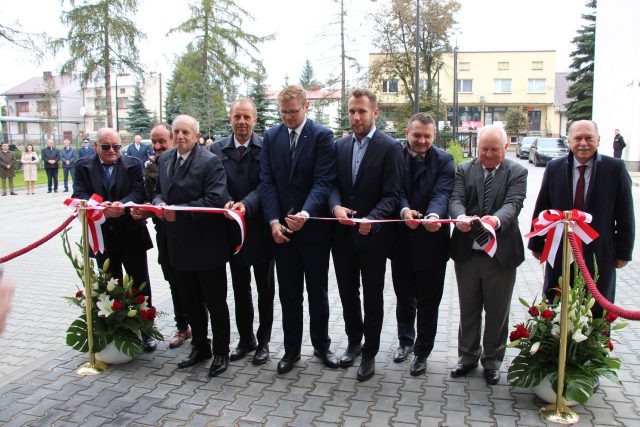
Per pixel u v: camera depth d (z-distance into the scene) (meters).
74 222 12.48
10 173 18.47
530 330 3.74
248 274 4.54
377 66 27.30
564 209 3.94
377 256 4.03
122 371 4.27
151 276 7.72
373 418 3.49
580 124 3.79
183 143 4.06
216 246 4.09
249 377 4.15
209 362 4.47
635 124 21.62
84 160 4.68
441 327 5.33
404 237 4.29
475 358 4.15
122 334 4.37
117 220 4.62
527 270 7.84
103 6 24.33
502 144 3.88
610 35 23.16
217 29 26.25
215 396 3.83
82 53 24.34
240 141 4.44
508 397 3.78
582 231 3.37
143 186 4.74
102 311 4.27
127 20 25.02
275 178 4.21
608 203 3.83
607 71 23.53
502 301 3.96
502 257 3.87
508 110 51.12
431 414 3.54
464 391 3.88
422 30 26.55
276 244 4.23
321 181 4.11
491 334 4.00
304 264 4.21
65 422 3.46
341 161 4.16
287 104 4.03
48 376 4.18
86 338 4.33
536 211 4.21
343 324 5.45
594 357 3.64
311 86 27.78
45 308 6.08
